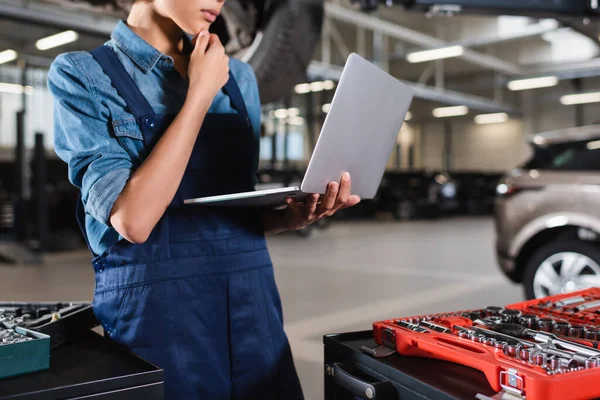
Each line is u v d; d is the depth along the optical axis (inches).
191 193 33.6
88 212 30.6
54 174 308.8
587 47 568.1
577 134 120.3
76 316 33.3
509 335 29.0
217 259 33.8
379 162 34.8
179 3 31.6
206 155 34.7
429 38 515.5
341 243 313.9
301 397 37.8
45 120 606.9
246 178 37.2
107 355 28.9
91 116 31.4
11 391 22.9
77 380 24.5
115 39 33.7
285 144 512.4
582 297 38.9
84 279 195.6
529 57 621.6
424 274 197.0
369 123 31.2
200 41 31.2
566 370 23.0
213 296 33.4
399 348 29.4
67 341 31.9
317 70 462.3
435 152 900.0
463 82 716.7
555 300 38.8
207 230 33.9
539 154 126.3
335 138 29.0
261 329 35.3
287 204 35.4
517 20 474.3
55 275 205.2
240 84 38.9
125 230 28.3
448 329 29.5
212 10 32.1
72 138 30.9
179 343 31.9
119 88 32.1
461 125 873.5
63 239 287.0
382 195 532.1
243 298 34.6
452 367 27.3
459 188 592.4
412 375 26.2
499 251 129.7
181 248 32.9
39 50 510.6
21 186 262.4
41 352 25.7
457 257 245.6
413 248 284.8
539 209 122.3
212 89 31.0
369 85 29.4
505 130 831.1
